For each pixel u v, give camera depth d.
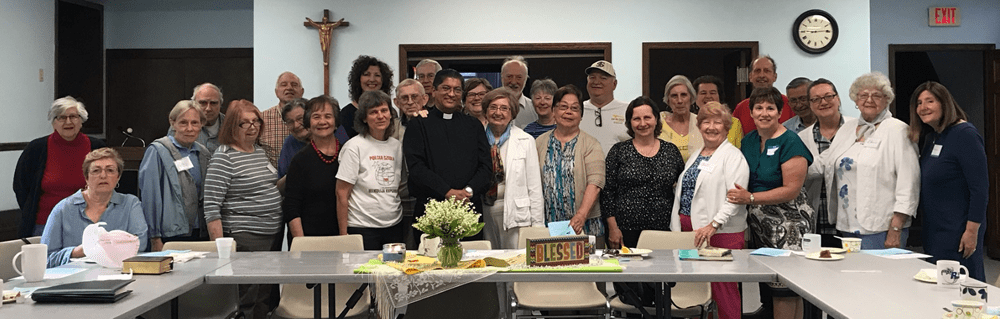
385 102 4.24
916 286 2.72
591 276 3.04
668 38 7.12
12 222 7.41
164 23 9.45
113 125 9.52
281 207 4.35
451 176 4.21
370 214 4.21
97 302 2.56
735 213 4.00
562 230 3.58
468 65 7.29
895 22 8.49
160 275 3.09
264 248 4.27
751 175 4.17
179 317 3.73
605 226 4.57
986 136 8.24
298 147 4.73
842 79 7.06
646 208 4.30
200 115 4.42
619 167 4.40
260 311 4.57
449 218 3.16
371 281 3.06
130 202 3.79
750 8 7.09
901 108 9.68
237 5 9.38
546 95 4.92
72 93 9.07
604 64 5.23
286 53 7.09
